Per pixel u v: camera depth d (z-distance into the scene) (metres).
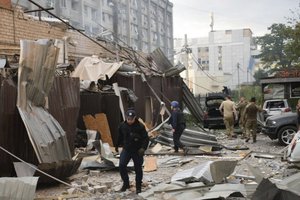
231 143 16.86
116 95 15.96
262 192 6.38
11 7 14.56
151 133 15.77
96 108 15.72
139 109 18.52
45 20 17.12
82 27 37.12
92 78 16.77
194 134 15.17
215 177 8.46
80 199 8.10
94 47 21.22
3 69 9.73
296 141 10.31
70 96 12.31
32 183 7.13
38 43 9.56
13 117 9.36
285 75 24.69
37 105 9.82
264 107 21.89
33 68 9.39
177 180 8.73
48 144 9.05
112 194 8.49
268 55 69.44
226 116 18.73
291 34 29.89
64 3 34.88
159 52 24.45
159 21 67.00
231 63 106.06
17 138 9.45
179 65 24.08
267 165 11.33
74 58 18.62
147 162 11.71
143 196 8.00
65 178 9.48
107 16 46.16
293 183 6.67
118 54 21.97
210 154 13.65
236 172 10.16
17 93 9.25
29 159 9.63
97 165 10.86
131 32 53.41
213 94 25.23
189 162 12.22
